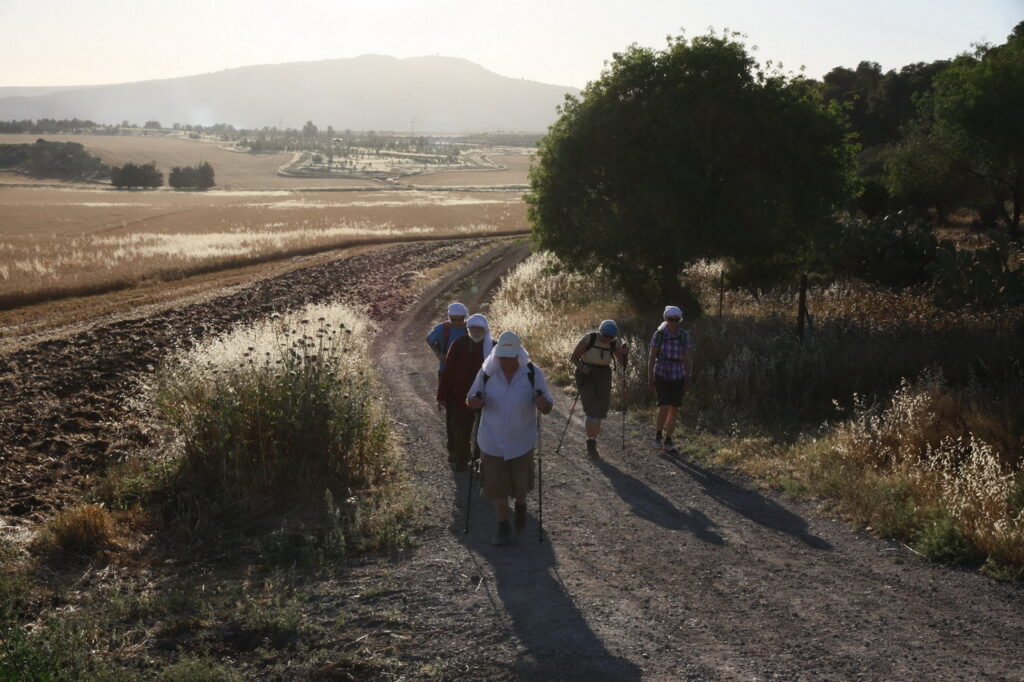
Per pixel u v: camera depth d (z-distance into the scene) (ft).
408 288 104.42
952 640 15.34
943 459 25.35
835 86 214.69
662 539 21.94
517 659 14.83
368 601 17.87
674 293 66.08
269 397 28.60
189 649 15.64
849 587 18.24
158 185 554.87
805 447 29.81
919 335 42.42
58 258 111.45
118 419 37.22
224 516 24.52
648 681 13.84
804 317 46.01
